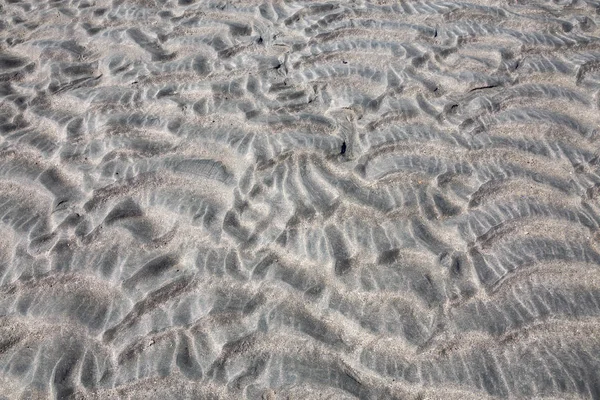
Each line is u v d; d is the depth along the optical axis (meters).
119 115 3.45
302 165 2.96
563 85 3.41
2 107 3.67
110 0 4.77
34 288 2.50
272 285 2.39
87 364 2.20
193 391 2.08
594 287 2.31
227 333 2.24
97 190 2.91
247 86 3.58
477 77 3.51
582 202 2.67
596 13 4.08
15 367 2.21
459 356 2.12
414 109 3.30
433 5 4.26
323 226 2.63
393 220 2.65
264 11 4.36
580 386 1.99
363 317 2.26
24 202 2.93
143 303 2.38
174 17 4.42
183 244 2.62
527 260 2.42
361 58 3.76
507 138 3.05
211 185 2.89
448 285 2.36
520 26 3.96
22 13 4.79
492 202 2.70
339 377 2.08
